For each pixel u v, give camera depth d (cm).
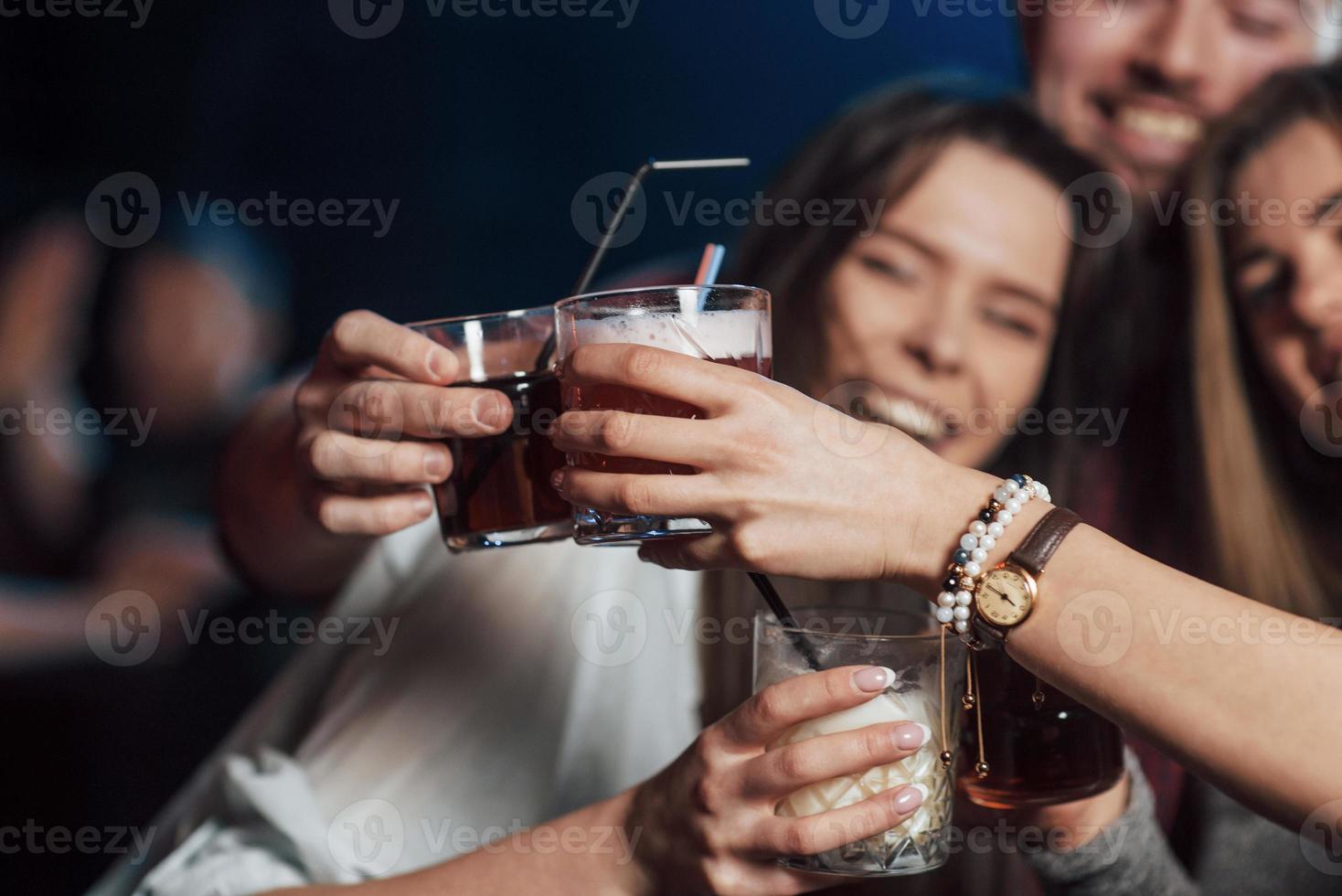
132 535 293
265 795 121
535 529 98
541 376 96
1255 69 155
